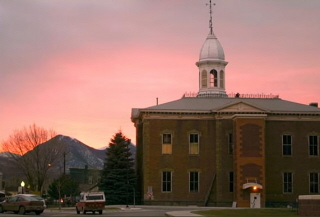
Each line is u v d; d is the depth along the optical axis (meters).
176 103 88.44
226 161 85.19
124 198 87.00
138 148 94.69
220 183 84.69
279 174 85.81
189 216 46.81
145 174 84.81
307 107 89.00
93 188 117.50
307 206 48.12
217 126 85.50
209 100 90.44
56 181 109.00
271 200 85.19
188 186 85.06
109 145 90.81
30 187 105.88
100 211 56.53
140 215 52.28
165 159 85.31
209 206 84.12
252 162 81.25
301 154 86.62
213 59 97.19
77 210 58.34
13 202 55.62
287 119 86.88
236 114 82.06
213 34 99.94
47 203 93.56
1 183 136.12
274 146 86.25
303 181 86.25
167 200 84.56
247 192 80.88
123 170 88.06
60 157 138.50
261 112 84.69
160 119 86.00
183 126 86.00
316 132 87.06
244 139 81.62
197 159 85.56
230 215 48.69
